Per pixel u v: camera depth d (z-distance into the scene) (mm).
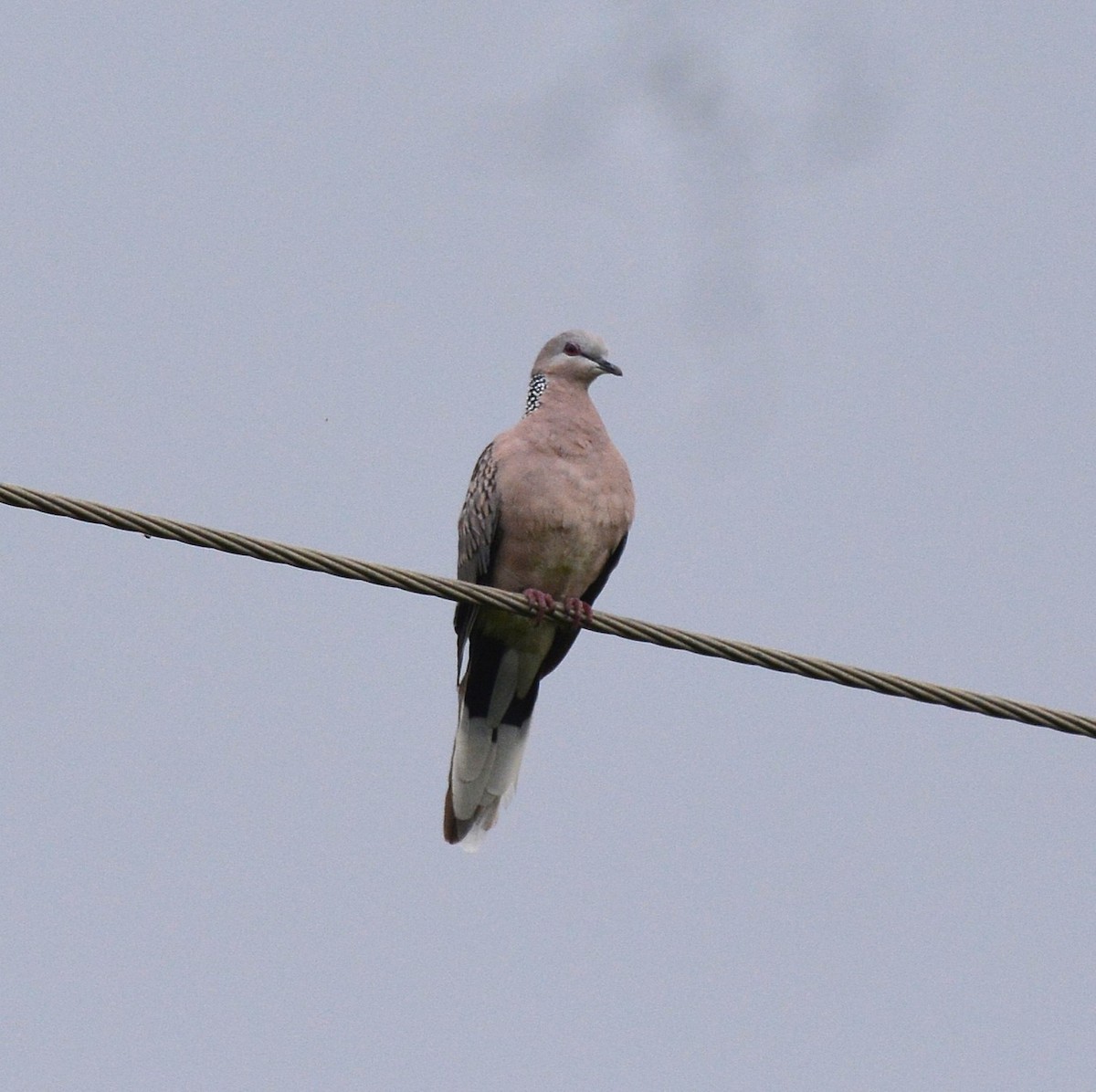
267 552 9570
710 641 9977
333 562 9727
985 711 9797
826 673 9898
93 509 9172
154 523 9281
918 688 9812
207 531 9414
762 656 9945
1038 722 9820
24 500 9070
